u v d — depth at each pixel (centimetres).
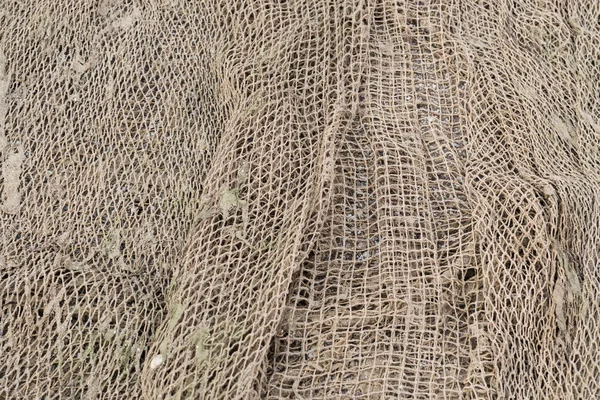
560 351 93
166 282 106
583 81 116
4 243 107
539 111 109
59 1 127
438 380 92
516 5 126
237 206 102
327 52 115
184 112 118
